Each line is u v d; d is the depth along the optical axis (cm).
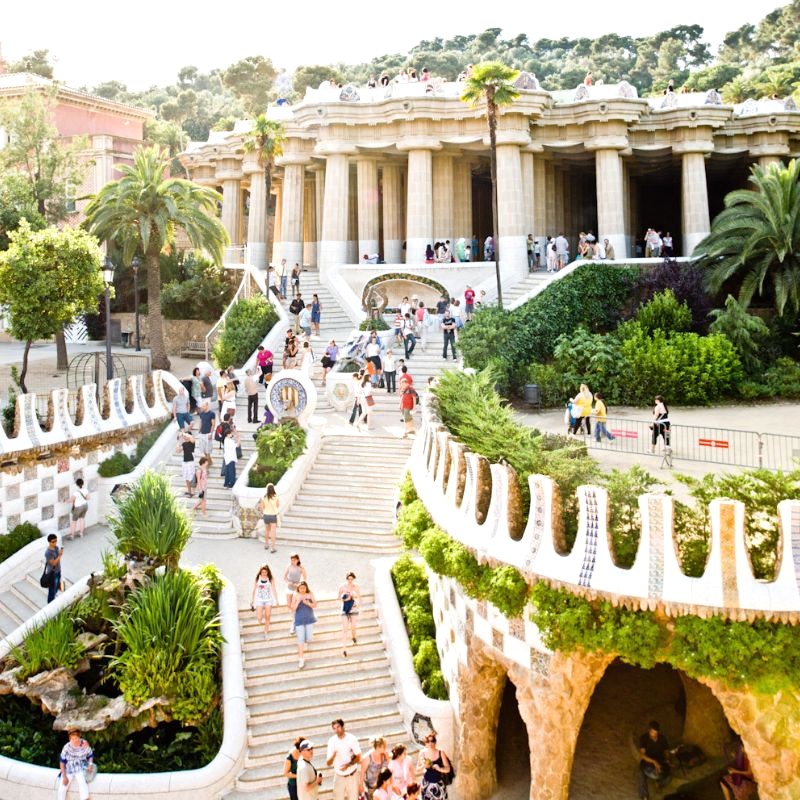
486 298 3909
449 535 1577
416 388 3095
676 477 1363
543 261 4434
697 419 2619
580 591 1285
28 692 1652
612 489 1364
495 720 1550
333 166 4325
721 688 1212
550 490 1355
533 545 1362
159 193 3612
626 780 1481
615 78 13112
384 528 2244
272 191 5900
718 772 1441
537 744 1360
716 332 3184
